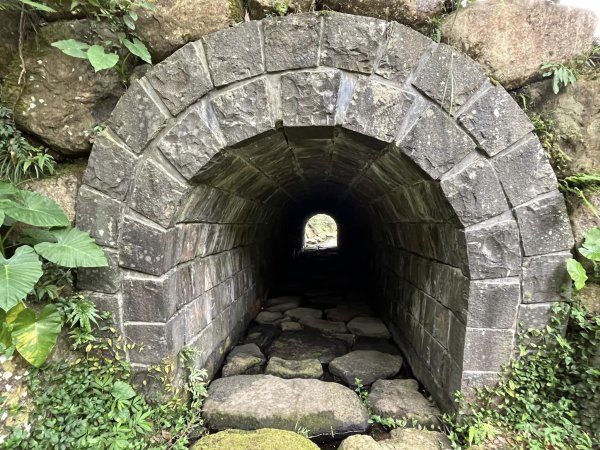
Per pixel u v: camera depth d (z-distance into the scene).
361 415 2.90
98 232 2.39
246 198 3.98
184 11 2.33
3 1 2.24
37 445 2.04
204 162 2.34
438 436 2.58
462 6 2.48
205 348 3.42
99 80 2.43
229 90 2.30
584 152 2.52
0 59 2.43
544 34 2.44
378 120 2.26
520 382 2.43
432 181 2.38
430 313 3.32
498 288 2.38
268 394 3.10
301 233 13.18
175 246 2.62
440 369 2.97
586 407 2.32
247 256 5.29
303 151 3.08
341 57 2.22
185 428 2.66
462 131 2.27
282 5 2.30
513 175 2.29
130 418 2.40
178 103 2.30
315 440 2.80
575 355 2.40
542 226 2.33
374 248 6.61
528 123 2.26
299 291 7.70
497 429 2.41
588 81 2.49
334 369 3.81
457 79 2.23
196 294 3.19
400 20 2.45
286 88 2.27
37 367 2.12
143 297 2.45
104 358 2.47
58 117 2.44
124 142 2.35
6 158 2.39
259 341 4.75
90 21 2.37
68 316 2.30
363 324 5.30
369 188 4.24
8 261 1.91
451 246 2.69
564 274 2.35
